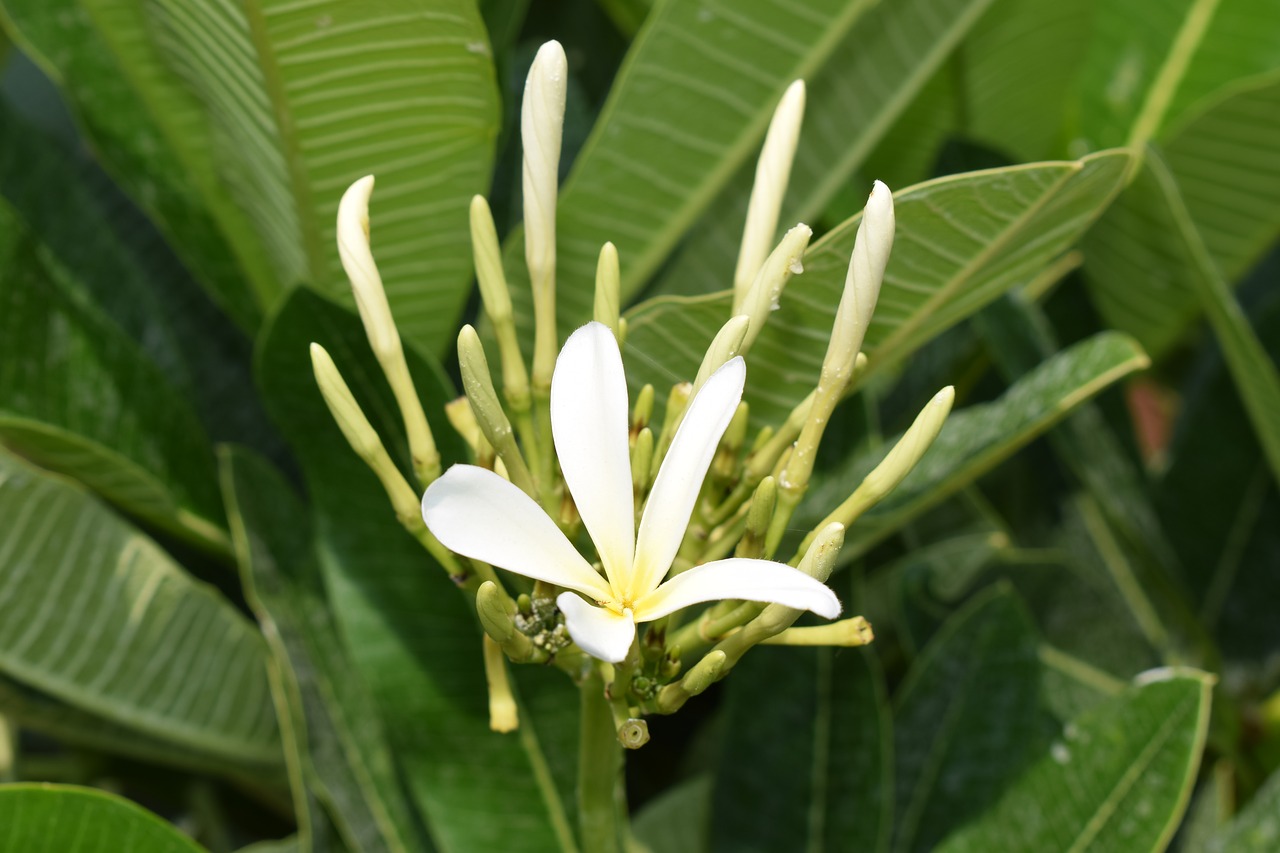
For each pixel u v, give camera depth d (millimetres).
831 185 720
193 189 725
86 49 707
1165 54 877
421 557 677
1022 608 712
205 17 611
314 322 634
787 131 574
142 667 689
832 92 698
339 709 688
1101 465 769
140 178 720
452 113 633
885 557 828
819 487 689
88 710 688
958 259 598
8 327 684
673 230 688
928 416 528
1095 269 873
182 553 800
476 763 676
